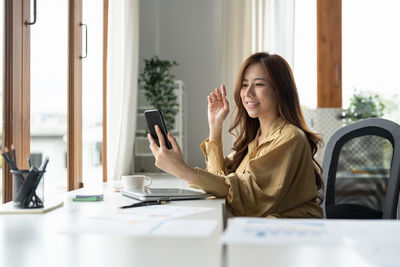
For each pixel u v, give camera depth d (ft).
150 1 11.71
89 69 8.61
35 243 2.27
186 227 2.57
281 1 10.94
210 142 5.25
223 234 2.31
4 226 2.77
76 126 7.77
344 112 11.26
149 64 10.81
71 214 3.25
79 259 1.94
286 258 1.89
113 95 9.05
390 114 11.24
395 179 3.97
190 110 11.57
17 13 5.65
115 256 1.98
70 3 7.64
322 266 1.77
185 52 11.64
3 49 5.41
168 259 1.92
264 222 2.57
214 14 11.60
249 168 4.08
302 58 11.57
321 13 11.51
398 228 2.38
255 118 5.19
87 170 8.52
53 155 6.88
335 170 4.82
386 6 11.35
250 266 1.79
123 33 9.19
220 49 11.14
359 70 11.39
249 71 4.82
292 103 4.66
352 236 2.22
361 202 4.63
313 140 4.69
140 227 2.59
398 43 11.29
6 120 5.47
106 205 3.77
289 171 4.09
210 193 4.18
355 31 11.43
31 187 3.41
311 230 2.35
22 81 5.81
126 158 9.34
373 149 4.55
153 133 4.31
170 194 4.04
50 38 6.81
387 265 1.74
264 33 10.97
